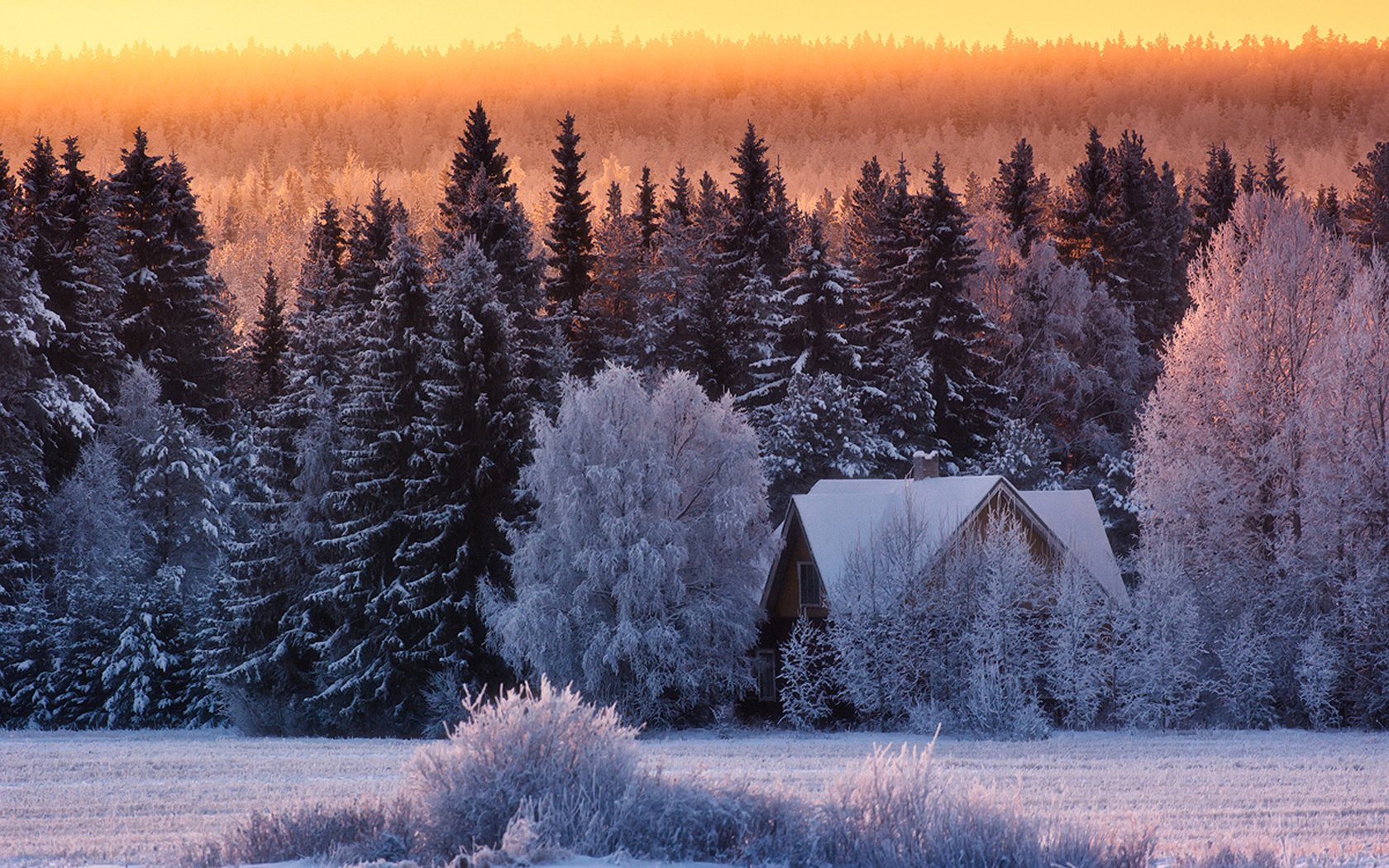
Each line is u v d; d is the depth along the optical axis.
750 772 35.28
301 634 62.75
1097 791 31.28
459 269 63.38
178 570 71.88
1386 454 55.59
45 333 71.19
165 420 77.12
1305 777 34.72
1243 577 57.25
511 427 61.09
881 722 53.16
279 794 31.66
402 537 61.00
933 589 53.25
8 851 22.78
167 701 68.81
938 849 18.62
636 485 54.03
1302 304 60.34
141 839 24.28
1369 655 54.16
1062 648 52.97
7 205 85.69
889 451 79.12
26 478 71.56
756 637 55.97
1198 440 60.53
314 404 67.69
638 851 19.48
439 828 20.08
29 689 67.19
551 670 53.28
